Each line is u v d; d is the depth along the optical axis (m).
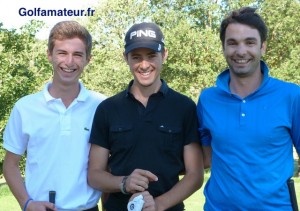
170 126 3.07
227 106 2.95
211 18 20.83
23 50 14.58
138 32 3.07
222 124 2.91
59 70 3.16
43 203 3.02
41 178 3.14
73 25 3.21
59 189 3.14
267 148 2.79
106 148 3.17
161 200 2.93
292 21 18.41
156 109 3.11
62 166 3.15
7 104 13.34
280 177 2.79
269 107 2.82
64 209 3.14
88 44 3.27
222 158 2.89
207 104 3.06
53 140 3.15
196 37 18.53
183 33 18.70
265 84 2.88
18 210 9.16
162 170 3.04
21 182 3.21
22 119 3.18
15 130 3.21
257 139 2.79
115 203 3.13
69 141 3.17
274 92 2.86
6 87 12.98
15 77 13.30
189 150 3.13
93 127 3.19
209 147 3.18
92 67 20.78
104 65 19.66
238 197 2.81
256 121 2.81
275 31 19.25
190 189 3.04
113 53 19.88
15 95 13.38
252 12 2.96
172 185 3.08
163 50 3.18
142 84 3.10
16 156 3.24
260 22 2.92
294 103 2.83
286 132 2.82
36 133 3.16
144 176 2.86
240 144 2.82
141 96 3.17
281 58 20.22
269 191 2.76
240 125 2.84
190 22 20.44
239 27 2.90
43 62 14.91
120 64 19.17
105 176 3.05
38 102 3.20
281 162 2.80
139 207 2.79
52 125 3.16
